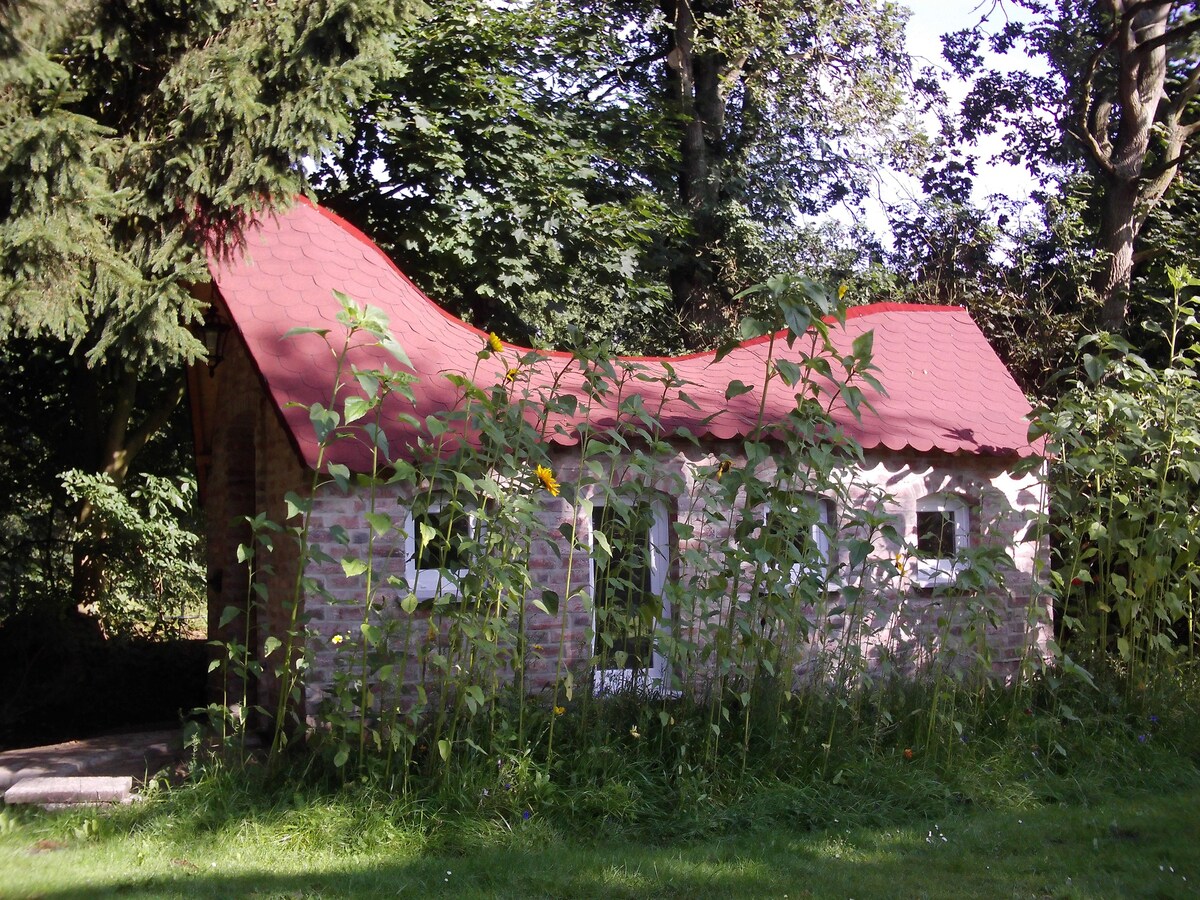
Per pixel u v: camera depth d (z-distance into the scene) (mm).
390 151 16016
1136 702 9156
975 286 18344
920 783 7406
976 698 8906
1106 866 6109
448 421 7164
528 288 16688
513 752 6848
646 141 19750
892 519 9805
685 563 7926
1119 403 9398
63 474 12289
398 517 8055
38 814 6598
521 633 6965
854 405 7598
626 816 6668
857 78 21641
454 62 16500
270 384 8125
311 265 9258
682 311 20094
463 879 5688
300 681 7125
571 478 8711
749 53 21438
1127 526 9484
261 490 9953
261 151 8719
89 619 13617
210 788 6648
